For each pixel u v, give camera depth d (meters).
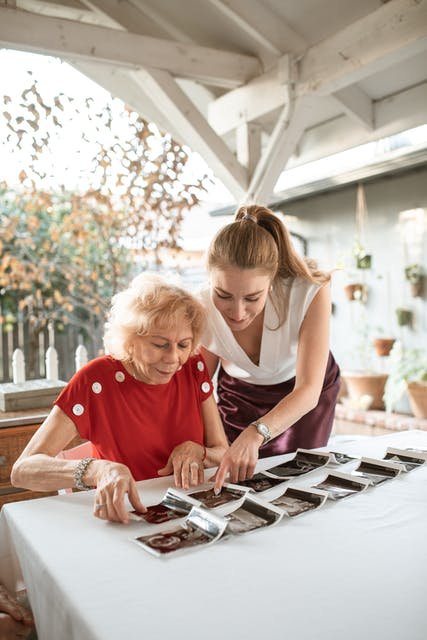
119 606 1.02
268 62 4.91
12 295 6.83
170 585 1.10
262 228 2.03
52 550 1.27
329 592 1.06
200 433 2.00
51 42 4.02
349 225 6.36
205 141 4.71
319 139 5.67
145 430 1.88
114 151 5.42
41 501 1.59
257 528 1.36
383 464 1.84
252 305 2.01
